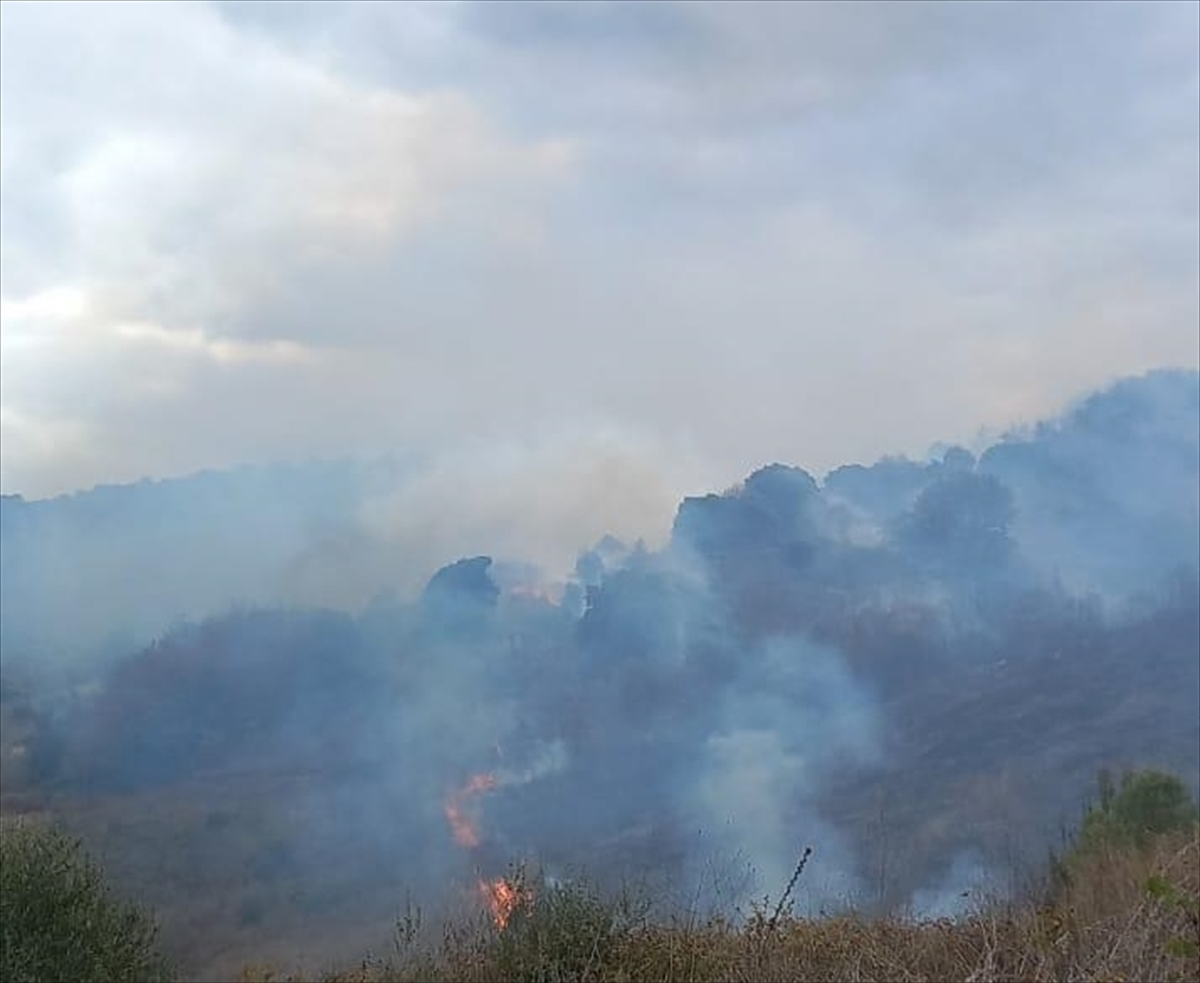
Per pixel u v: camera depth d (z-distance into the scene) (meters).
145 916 7.98
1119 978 5.93
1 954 6.90
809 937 7.46
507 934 7.78
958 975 6.54
